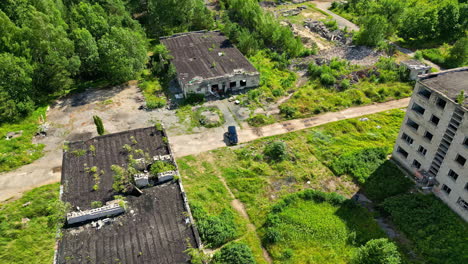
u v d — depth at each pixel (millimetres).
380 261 30312
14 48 57562
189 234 30016
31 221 39500
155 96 62750
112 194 33500
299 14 103062
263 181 45156
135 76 67875
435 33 84062
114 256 28125
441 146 39719
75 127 54688
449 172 39469
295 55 76188
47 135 52938
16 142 50844
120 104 60594
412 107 43031
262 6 109875
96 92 64438
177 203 32781
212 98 61875
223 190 43812
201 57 70875
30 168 46875
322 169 47062
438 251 34969
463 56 73000
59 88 62531
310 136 52844
